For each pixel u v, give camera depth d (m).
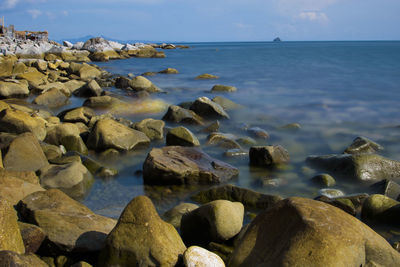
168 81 22.83
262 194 5.67
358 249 3.08
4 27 42.31
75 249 3.87
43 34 47.12
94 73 22.41
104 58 40.03
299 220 3.13
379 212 5.11
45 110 12.36
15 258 2.96
